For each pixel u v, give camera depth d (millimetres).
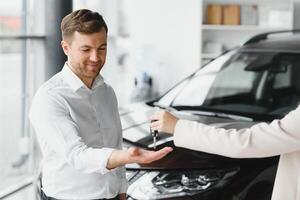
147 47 5852
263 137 1271
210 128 1339
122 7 6082
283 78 3205
